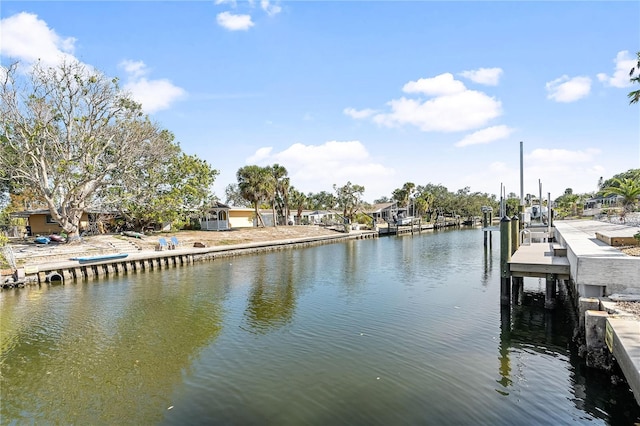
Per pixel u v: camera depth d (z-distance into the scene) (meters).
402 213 84.00
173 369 9.33
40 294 18.55
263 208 68.31
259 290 18.62
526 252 16.78
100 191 32.34
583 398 7.52
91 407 7.58
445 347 10.36
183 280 22.02
